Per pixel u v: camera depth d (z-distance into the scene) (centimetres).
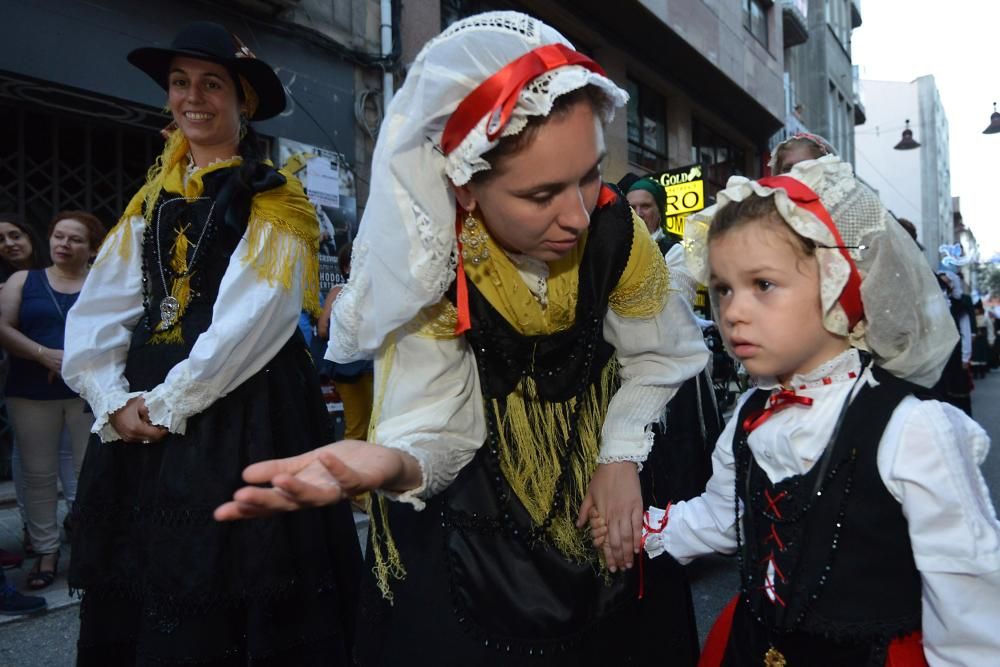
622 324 139
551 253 114
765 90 1350
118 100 453
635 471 136
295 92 559
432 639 126
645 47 1021
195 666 160
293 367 188
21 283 341
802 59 2061
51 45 422
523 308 124
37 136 481
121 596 172
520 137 101
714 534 137
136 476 173
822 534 114
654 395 142
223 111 187
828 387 119
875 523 110
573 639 126
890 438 109
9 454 479
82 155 500
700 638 260
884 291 112
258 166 179
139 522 167
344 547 194
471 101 101
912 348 118
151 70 193
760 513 123
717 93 1223
